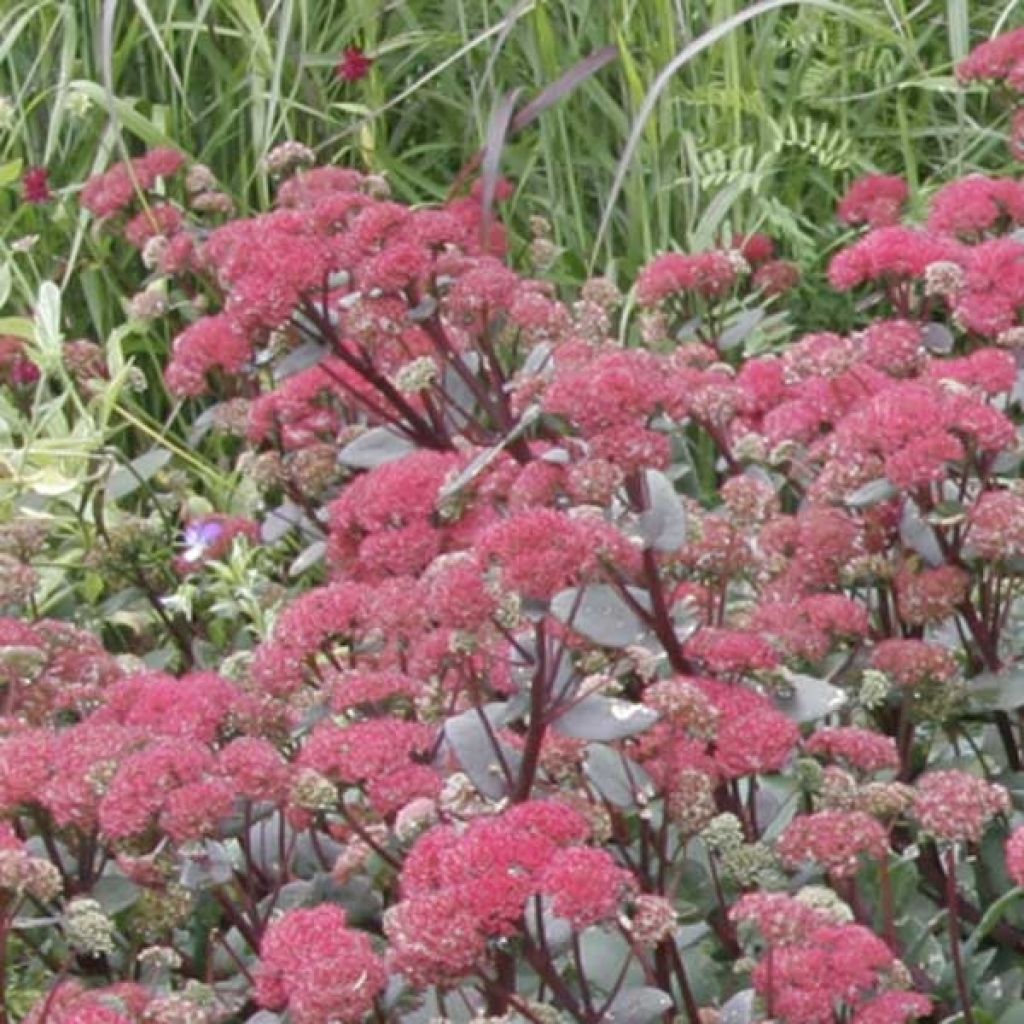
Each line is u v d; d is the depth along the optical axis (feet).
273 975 16.10
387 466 20.72
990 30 36.88
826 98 35.53
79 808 17.15
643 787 17.83
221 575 26.25
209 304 33.12
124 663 23.47
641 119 28.89
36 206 35.24
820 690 18.56
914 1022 17.54
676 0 33.76
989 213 25.76
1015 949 19.75
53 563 27.30
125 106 33.50
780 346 31.60
